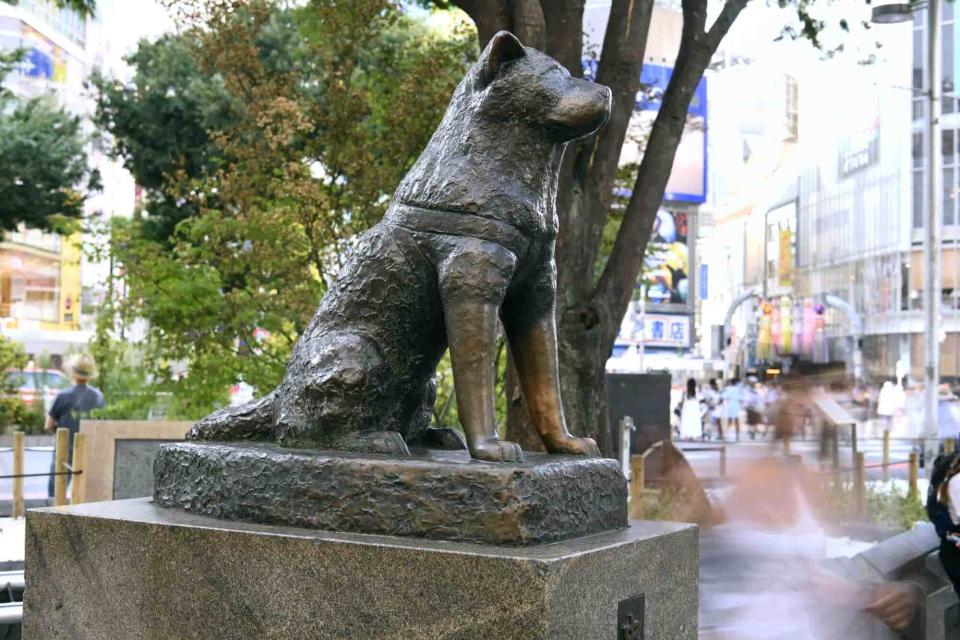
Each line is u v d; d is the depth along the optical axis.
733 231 40.00
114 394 12.05
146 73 15.83
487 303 2.69
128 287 10.70
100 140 17.70
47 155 15.50
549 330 2.96
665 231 33.31
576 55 6.96
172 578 2.68
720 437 18.31
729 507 5.24
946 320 29.31
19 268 27.45
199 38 10.89
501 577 2.26
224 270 9.98
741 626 4.45
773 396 6.18
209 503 2.82
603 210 7.17
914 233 29.81
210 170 15.61
